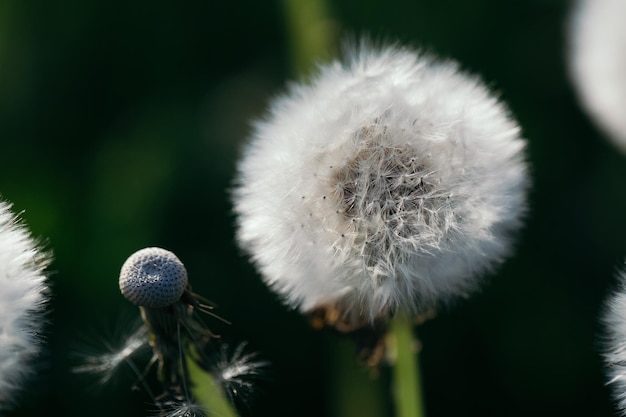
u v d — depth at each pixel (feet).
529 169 1.36
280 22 1.45
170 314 0.73
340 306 0.79
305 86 0.81
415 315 0.79
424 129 0.78
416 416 0.81
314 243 0.76
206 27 1.53
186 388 0.74
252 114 1.48
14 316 0.70
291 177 0.77
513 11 1.48
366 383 1.21
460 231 0.76
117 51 1.51
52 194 1.43
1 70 1.49
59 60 1.50
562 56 1.44
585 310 1.39
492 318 1.40
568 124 1.45
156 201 1.41
